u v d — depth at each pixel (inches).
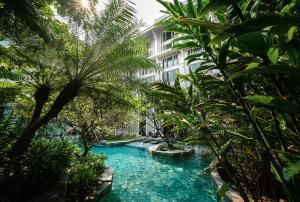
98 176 309.3
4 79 297.0
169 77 902.4
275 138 80.0
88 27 232.7
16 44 242.5
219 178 243.9
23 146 207.0
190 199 293.6
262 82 65.9
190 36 84.3
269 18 32.9
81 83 251.9
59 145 289.0
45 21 205.5
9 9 165.9
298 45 43.4
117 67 257.8
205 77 94.8
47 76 274.8
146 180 385.7
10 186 168.2
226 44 63.4
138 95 306.0
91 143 390.0
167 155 522.9
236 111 91.9
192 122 113.9
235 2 42.0
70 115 379.9
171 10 76.2
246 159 167.5
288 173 44.2
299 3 42.3
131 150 713.0
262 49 44.1
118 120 420.8
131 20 236.5
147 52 270.2
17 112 280.8
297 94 48.9
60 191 203.5
